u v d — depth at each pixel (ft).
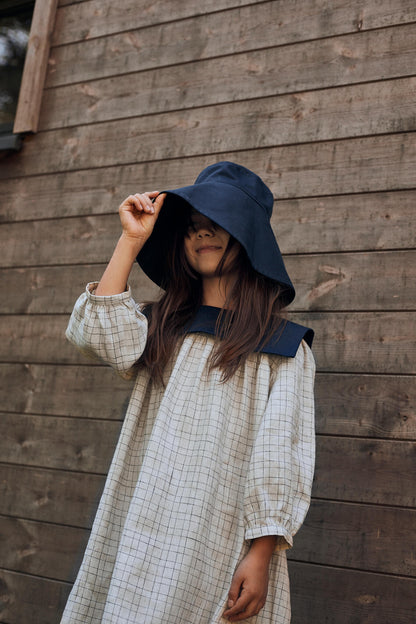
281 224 6.60
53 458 7.24
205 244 4.49
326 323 6.15
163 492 3.86
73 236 7.94
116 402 7.07
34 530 7.10
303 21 7.06
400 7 6.56
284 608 3.83
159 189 7.48
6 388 7.82
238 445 4.06
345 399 5.89
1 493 7.42
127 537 3.71
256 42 7.28
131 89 8.00
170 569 3.65
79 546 6.79
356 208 6.30
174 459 3.98
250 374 4.25
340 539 5.59
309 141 6.68
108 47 8.34
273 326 4.37
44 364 7.67
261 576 3.60
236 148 7.09
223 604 3.63
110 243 7.66
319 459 5.84
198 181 4.74
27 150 8.56
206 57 7.56
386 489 5.55
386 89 6.44
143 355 4.42
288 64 7.02
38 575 6.93
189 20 7.81
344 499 5.67
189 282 4.76
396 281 5.96
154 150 7.63
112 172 7.86
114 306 4.09
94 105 8.22
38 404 7.54
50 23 8.81
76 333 4.21
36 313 7.93
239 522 3.89
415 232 5.98
